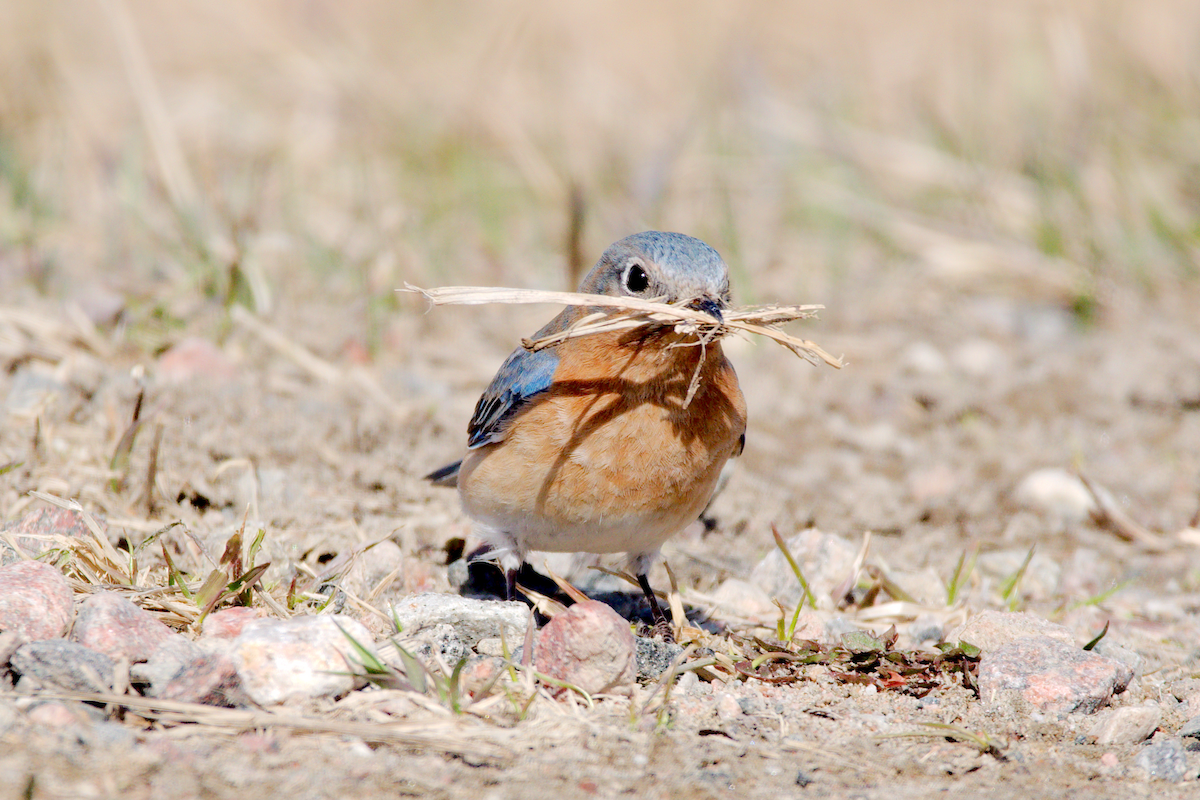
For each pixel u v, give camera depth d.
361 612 8.23
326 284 15.89
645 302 7.96
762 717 7.31
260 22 24.66
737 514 11.24
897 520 11.48
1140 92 21.88
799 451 12.98
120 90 23.02
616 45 28.66
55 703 6.38
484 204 19.20
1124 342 16.05
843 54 27.11
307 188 19.45
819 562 9.84
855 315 16.84
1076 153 19.91
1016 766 6.89
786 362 15.29
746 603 9.45
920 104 22.78
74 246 16.72
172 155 16.80
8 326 13.02
